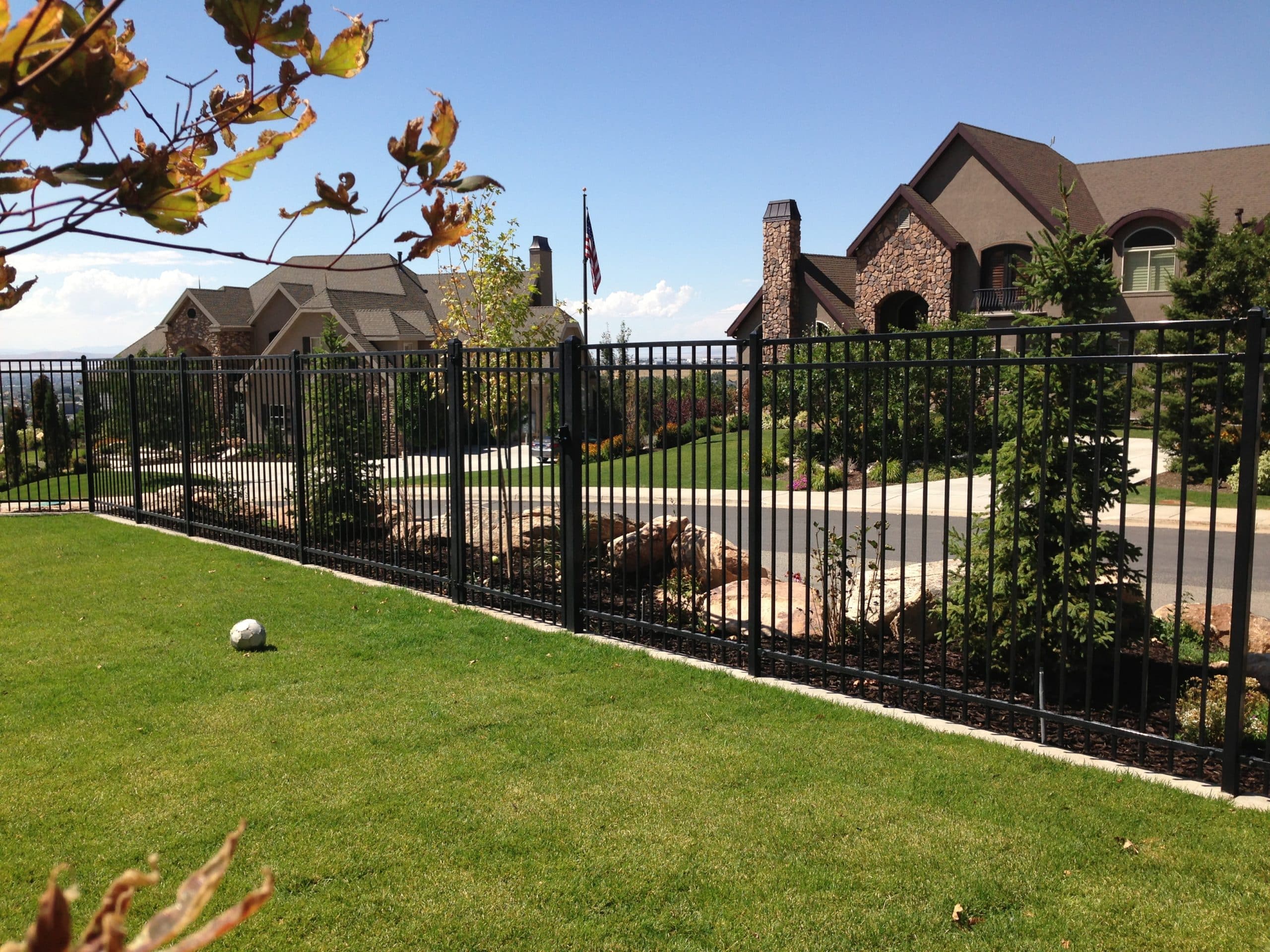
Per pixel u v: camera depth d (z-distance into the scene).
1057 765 4.79
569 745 5.09
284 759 4.91
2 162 1.17
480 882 3.76
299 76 1.38
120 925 0.77
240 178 1.42
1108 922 3.45
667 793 4.51
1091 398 5.58
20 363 14.12
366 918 3.52
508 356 7.66
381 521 9.99
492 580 8.27
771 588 7.25
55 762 4.86
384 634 7.22
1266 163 26.17
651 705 5.70
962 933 3.41
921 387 18.38
